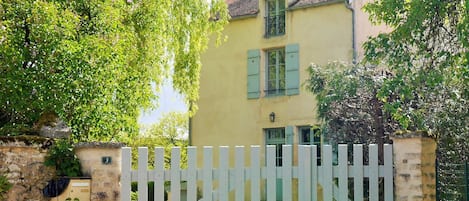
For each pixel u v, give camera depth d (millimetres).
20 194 7727
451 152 10836
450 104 11234
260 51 20109
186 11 17906
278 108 19609
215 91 20906
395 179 7836
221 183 7871
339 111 13750
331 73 14680
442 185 8969
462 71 9836
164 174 7867
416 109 11406
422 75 10102
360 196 7848
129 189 7797
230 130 20500
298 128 19266
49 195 7758
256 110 20031
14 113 10336
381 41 10547
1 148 7750
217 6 18641
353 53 18109
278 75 19906
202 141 20984
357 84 13664
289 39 19609
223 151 7910
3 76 10211
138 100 13719
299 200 7867
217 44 18766
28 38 10672
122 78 12812
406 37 10188
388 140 12875
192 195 7871
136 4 16359
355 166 7887
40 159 7820
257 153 7906
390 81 10242
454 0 9984
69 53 10438
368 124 13305
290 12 19672
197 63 18203
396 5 10352
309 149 7898
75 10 12312
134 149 18344
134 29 16141
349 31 18422
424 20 10023
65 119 10570
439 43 10461
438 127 10977
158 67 16781
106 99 11258
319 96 14398
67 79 10383
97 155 7836
